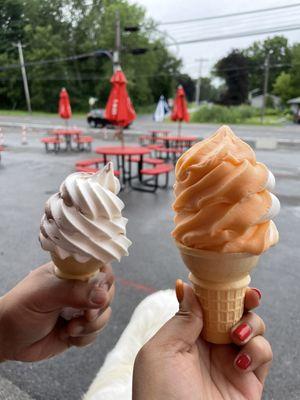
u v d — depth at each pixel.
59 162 2.12
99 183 0.26
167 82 10.06
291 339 0.53
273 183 0.22
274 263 0.79
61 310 0.26
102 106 8.81
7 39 8.26
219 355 0.23
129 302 0.63
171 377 0.19
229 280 0.22
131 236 0.95
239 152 0.22
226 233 0.20
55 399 0.43
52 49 7.94
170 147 2.59
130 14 8.32
